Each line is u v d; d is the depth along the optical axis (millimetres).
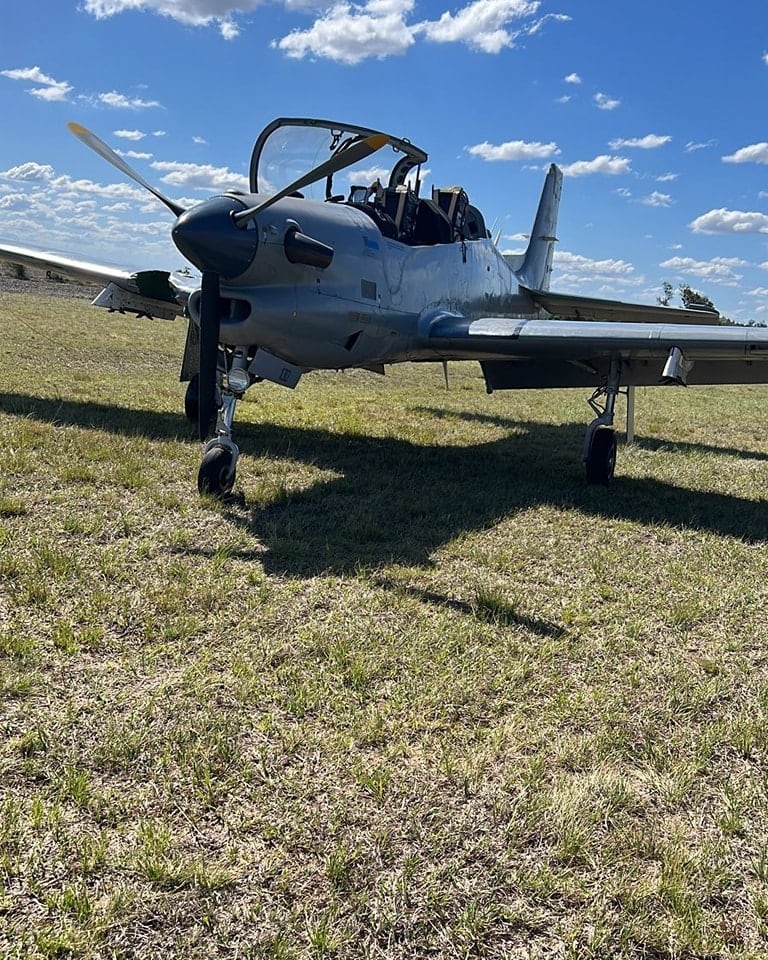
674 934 1803
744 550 4797
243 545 4301
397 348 6766
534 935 1797
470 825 2139
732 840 2150
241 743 2455
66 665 2857
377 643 3170
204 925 1765
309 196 6871
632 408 8305
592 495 6039
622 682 3012
